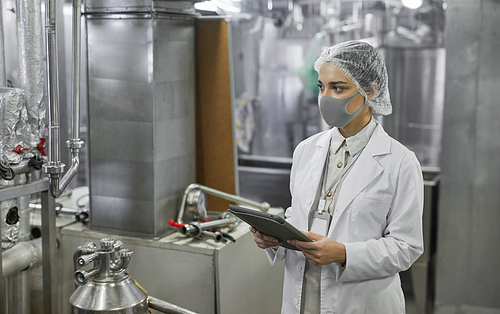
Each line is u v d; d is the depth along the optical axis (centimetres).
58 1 228
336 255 122
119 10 174
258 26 457
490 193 271
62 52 235
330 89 130
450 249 284
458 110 270
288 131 474
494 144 265
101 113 186
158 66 178
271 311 221
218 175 217
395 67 382
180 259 178
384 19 382
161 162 185
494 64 259
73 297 135
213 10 253
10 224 162
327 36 420
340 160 138
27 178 165
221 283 174
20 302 184
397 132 389
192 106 206
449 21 264
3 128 151
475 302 283
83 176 318
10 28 215
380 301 130
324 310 131
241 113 483
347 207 130
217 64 207
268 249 148
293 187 146
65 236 196
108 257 137
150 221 184
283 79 462
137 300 136
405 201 128
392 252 124
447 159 277
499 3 253
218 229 193
